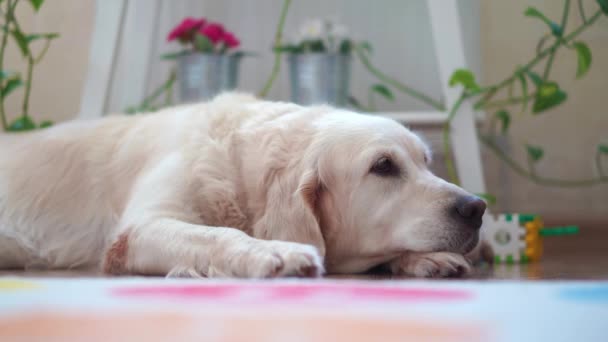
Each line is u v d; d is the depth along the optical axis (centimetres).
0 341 62
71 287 98
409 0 346
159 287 99
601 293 89
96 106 276
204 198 173
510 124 339
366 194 168
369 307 78
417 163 176
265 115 187
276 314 73
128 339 62
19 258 204
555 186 337
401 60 349
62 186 204
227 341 61
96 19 277
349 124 174
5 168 211
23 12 316
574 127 333
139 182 186
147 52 301
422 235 162
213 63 294
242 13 352
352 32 352
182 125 193
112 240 176
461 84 268
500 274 170
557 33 270
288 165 171
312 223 164
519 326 66
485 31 336
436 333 64
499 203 341
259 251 136
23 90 321
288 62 308
